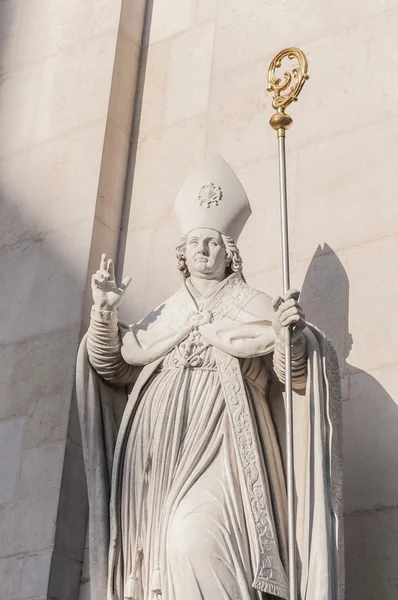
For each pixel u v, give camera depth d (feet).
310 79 51.37
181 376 42.68
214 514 40.34
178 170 54.24
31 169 55.93
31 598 47.73
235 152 52.19
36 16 59.41
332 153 49.78
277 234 49.78
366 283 47.14
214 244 44.42
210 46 56.13
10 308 53.62
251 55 53.52
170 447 41.88
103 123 55.11
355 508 44.39
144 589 41.45
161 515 41.27
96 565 42.63
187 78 56.03
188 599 39.27
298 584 39.93
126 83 56.54
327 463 40.42
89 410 44.55
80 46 57.47
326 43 51.62
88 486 43.78
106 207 54.08
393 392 45.19
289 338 41.01
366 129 49.42
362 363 46.09
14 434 51.06
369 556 43.52
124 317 52.37
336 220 48.65
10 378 52.24
